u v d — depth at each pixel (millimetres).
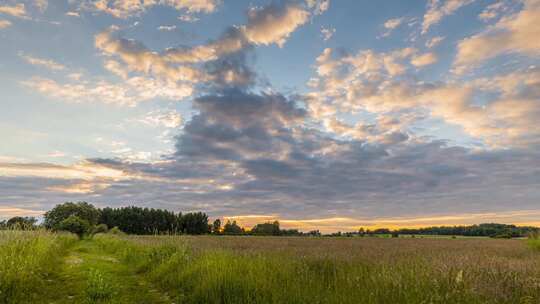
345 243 29953
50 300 8164
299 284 8273
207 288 8461
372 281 8414
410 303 6500
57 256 16422
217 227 98812
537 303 6477
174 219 98062
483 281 7930
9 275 8539
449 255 15445
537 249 22312
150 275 12500
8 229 15305
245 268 10062
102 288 8539
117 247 24188
